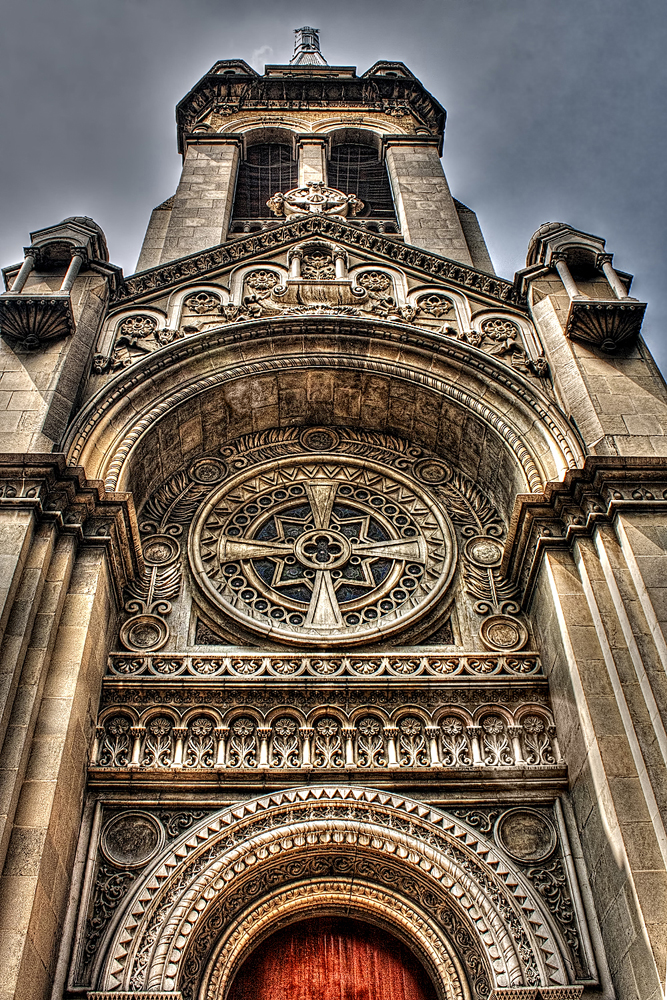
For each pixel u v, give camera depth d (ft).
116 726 36.14
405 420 50.67
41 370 43.73
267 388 49.42
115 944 30.42
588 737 33.22
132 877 32.63
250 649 40.63
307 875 34.12
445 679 38.11
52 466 37.68
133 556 40.83
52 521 36.76
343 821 33.99
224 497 47.91
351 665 38.91
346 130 87.81
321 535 46.62
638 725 32.12
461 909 32.09
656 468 38.99
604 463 39.06
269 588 44.01
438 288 54.13
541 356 48.93
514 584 43.34
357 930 34.65
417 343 49.96
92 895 32.07
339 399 50.75
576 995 29.35
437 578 44.34
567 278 50.24
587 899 32.40
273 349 49.73
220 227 68.74
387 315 51.75
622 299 47.57
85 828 33.45
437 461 50.55
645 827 30.22
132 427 44.24
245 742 36.06
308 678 37.63
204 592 42.42
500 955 30.68
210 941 32.09
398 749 36.19
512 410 46.52
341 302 52.80
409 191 74.69
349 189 79.25
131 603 41.73
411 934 33.12
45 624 33.71
